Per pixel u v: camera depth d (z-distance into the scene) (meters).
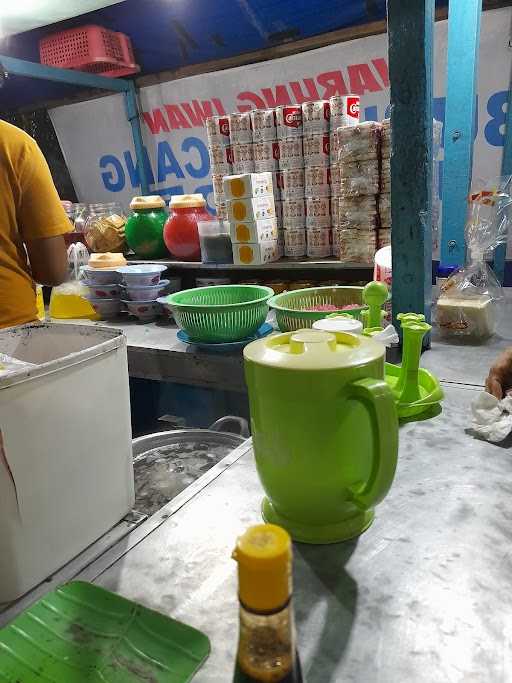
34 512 0.59
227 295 1.70
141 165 2.99
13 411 0.55
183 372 1.60
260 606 0.29
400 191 1.24
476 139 2.14
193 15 2.47
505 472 0.77
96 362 0.65
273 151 1.90
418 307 1.30
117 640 0.50
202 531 0.67
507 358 0.99
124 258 2.18
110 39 2.59
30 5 2.33
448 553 0.60
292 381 0.54
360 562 0.59
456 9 1.65
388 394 0.52
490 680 0.44
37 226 1.48
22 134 1.43
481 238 1.46
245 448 0.89
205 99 2.72
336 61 2.33
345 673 0.45
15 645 0.50
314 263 1.80
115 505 0.71
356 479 0.59
